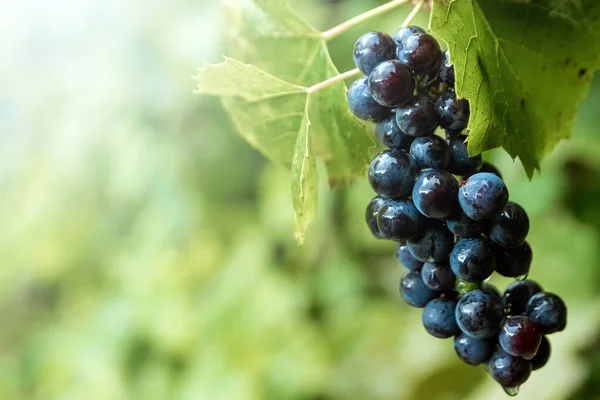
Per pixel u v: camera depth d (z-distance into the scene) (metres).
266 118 0.56
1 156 1.52
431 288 0.51
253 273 1.22
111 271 1.41
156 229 1.34
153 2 1.22
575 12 0.52
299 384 1.11
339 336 1.15
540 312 0.50
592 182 0.89
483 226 0.49
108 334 1.32
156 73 1.28
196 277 1.31
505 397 0.80
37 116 1.47
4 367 1.55
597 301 0.84
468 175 0.51
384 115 0.51
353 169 0.57
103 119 1.36
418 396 1.00
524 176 0.85
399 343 1.08
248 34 0.57
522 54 0.53
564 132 0.55
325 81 0.53
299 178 0.52
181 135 1.32
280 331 1.17
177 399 1.20
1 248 1.56
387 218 0.49
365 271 1.21
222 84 0.54
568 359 0.80
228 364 1.16
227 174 1.35
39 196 1.50
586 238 0.90
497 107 0.51
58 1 1.32
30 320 1.71
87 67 1.35
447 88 0.50
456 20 0.49
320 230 1.17
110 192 1.41
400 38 0.50
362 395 1.06
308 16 1.05
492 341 0.50
